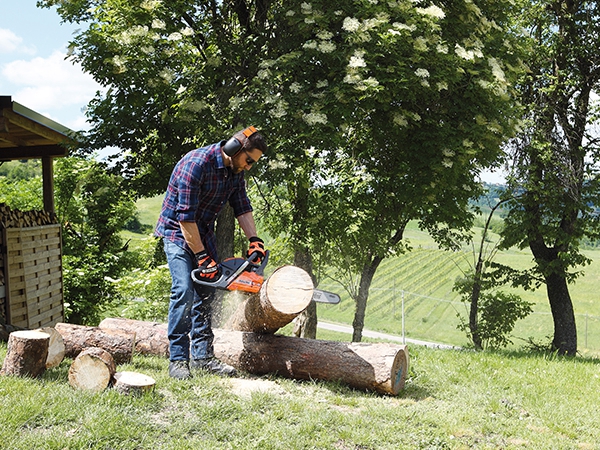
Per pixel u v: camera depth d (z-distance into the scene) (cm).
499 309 1525
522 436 365
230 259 400
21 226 847
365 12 768
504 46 991
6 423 289
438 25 805
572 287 5450
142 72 840
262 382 424
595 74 1445
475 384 497
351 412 374
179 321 413
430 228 1308
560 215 1484
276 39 874
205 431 317
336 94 762
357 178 1023
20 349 373
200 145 916
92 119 924
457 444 336
